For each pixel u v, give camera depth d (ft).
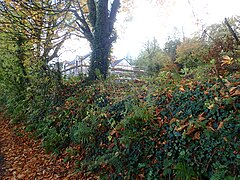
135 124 15.92
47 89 34.09
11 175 19.89
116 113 19.63
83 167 18.29
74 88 30.42
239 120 10.84
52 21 32.04
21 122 36.73
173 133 13.35
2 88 46.83
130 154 15.28
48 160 21.89
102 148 18.28
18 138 30.68
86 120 21.52
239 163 10.00
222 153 10.75
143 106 16.61
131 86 24.13
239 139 10.49
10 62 39.29
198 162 11.55
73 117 24.47
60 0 29.07
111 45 33.88
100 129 19.40
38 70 36.88
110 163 15.81
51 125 27.55
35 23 30.58
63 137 23.67
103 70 32.12
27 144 27.55
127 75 31.58
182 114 13.83
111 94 23.35
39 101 34.32
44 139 25.59
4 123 40.34
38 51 36.91
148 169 13.89
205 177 11.21
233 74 14.46
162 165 13.26
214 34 22.41
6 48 37.73
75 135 21.16
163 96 16.38
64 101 29.14
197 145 11.88
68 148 21.31
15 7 29.25
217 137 11.19
